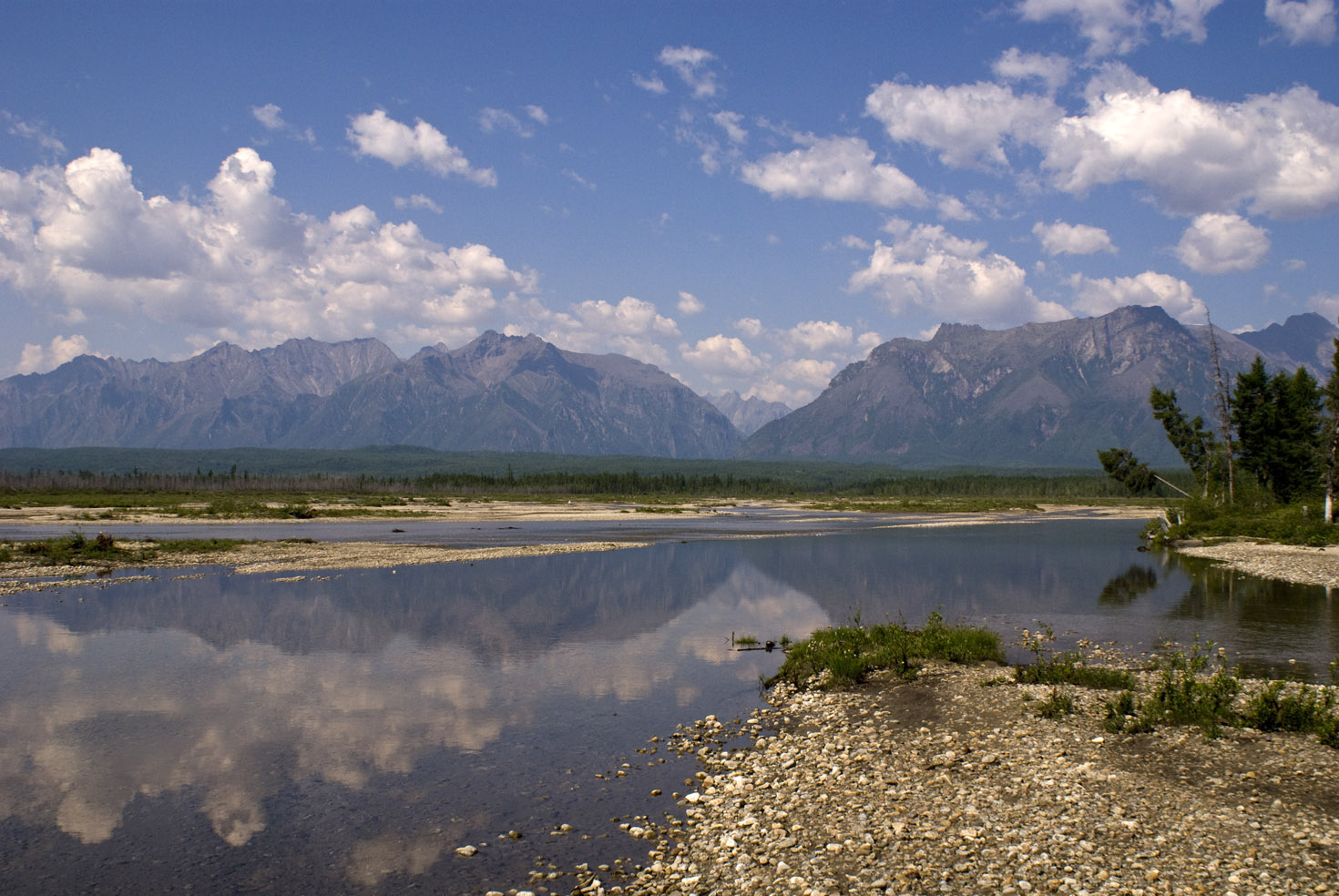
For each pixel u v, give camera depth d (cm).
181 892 1302
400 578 5150
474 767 1873
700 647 3209
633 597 4491
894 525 11525
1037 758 1727
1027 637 3288
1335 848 1220
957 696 2286
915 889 1191
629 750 1988
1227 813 1372
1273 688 1900
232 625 3584
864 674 2641
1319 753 1620
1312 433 8956
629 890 1279
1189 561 6412
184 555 6266
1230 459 9438
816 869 1283
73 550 6106
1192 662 2270
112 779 1791
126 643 3198
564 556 6694
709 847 1412
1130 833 1320
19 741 2036
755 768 1823
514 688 2556
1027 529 10806
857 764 1797
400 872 1370
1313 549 6625
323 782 1778
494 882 1327
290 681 2625
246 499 16388
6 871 1384
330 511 13062
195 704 2362
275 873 1371
